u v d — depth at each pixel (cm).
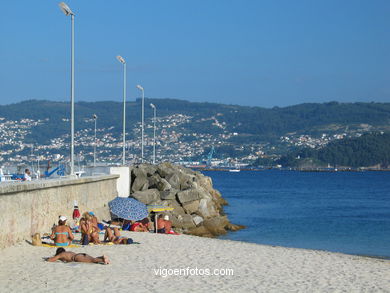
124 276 1625
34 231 2334
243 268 1898
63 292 1384
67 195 2859
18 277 1549
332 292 1546
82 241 2275
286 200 8538
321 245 3591
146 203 4184
